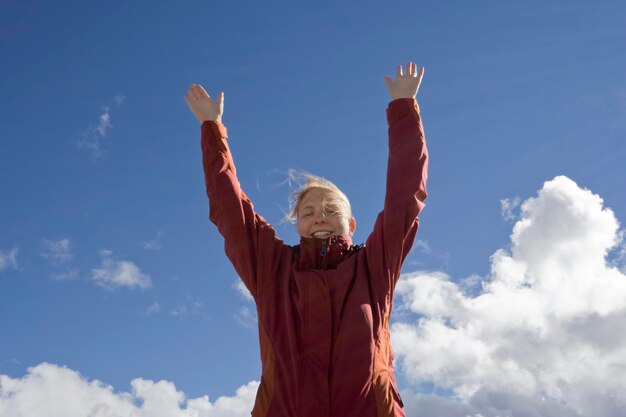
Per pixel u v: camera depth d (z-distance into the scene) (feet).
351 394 14.62
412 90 18.37
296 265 16.62
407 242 16.65
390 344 16.01
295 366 15.01
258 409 15.03
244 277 16.71
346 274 15.98
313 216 17.70
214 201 17.39
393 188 16.85
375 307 15.67
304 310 15.53
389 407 14.69
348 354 14.97
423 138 17.58
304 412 14.47
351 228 18.26
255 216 17.58
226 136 18.38
